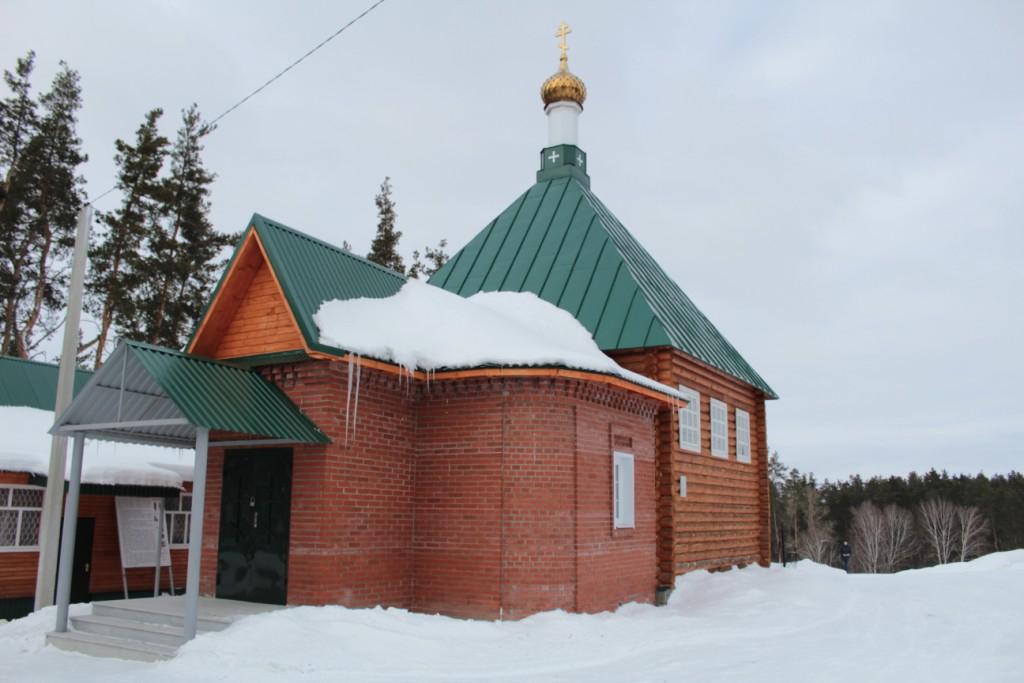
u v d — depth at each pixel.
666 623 12.00
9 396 18.22
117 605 11.30
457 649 9.55
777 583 16.38
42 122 27.27
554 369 11.88
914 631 11.84
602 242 18.25
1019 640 11.00
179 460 18.36
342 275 12.71
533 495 11.95
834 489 79.94
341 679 7.98
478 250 20.06
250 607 10.87
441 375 12.10
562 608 11.83
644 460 14.66
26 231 26.77
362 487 11.50
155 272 28.17
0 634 11.18
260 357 11.41
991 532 69.25
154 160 28.89
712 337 19.66
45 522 12.72
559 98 21.78
